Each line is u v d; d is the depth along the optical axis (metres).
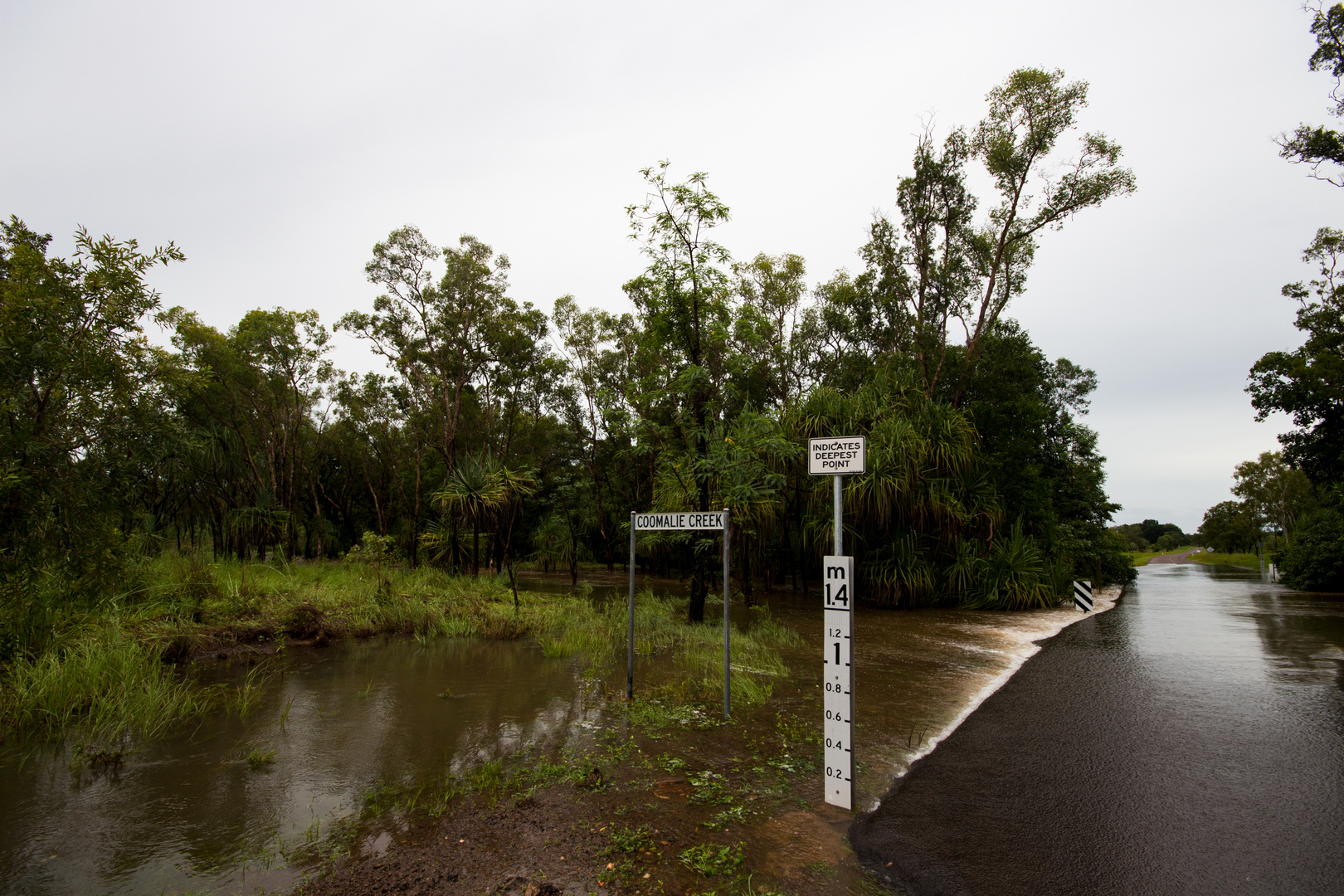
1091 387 35.94
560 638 10.28
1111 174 20.25
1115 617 15.63
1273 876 3.36
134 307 7.56
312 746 5.26
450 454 24.86
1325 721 6.32
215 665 8.12
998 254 22.41
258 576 13.36
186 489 23.64
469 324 26.23
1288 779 4.75
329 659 8.73
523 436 32.75
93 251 7.16
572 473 34.91
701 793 4.37
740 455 12.04
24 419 6.83
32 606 6.92
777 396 26.97
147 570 11.07
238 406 23.25
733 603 16.80
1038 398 26.69
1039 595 16.64
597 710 6.35
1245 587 29.69
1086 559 27.31
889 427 17.36
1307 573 27.33
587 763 4.86
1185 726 6.12
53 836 3.70
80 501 7.13
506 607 12.90
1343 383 19.95
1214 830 3.89
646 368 16.45
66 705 5.82
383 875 3.29
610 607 14.00
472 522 20.16
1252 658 9.91
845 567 4.23
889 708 6.74
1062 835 3.83
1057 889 3.22
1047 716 6.45
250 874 3.32
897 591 16.52
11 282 6.98
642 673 8.02
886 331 25.48
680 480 13.08
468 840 3.68
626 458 30.06
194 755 5.04
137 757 4.99
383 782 4.55
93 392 7.20
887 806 4.22
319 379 26.41
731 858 3.49
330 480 34.09
